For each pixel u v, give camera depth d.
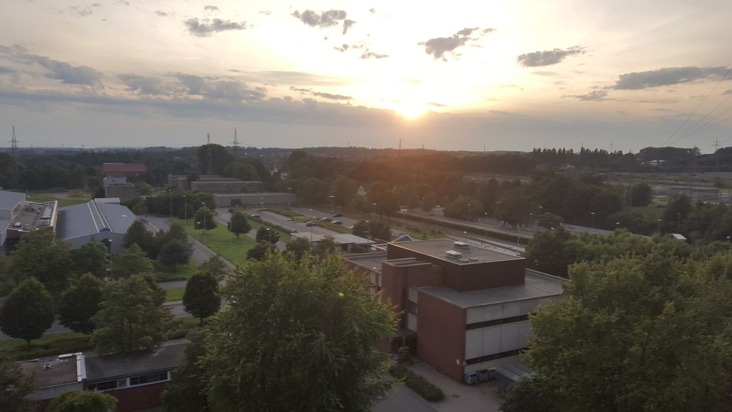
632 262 34.19
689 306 29.52
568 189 140.00
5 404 26.77
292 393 26.81
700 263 49.09
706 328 29.53
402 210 161.12
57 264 59.81
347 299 28.55
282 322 27.31
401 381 30.75
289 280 28.03
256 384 27.14
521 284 53.16
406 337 49.59
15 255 60.97
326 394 25.52
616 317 27.92
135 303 40.66
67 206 138.38
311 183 169.25
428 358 47.94
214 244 100.88
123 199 165.75
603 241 78.56
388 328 29.56
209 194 148.88
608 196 130.00
